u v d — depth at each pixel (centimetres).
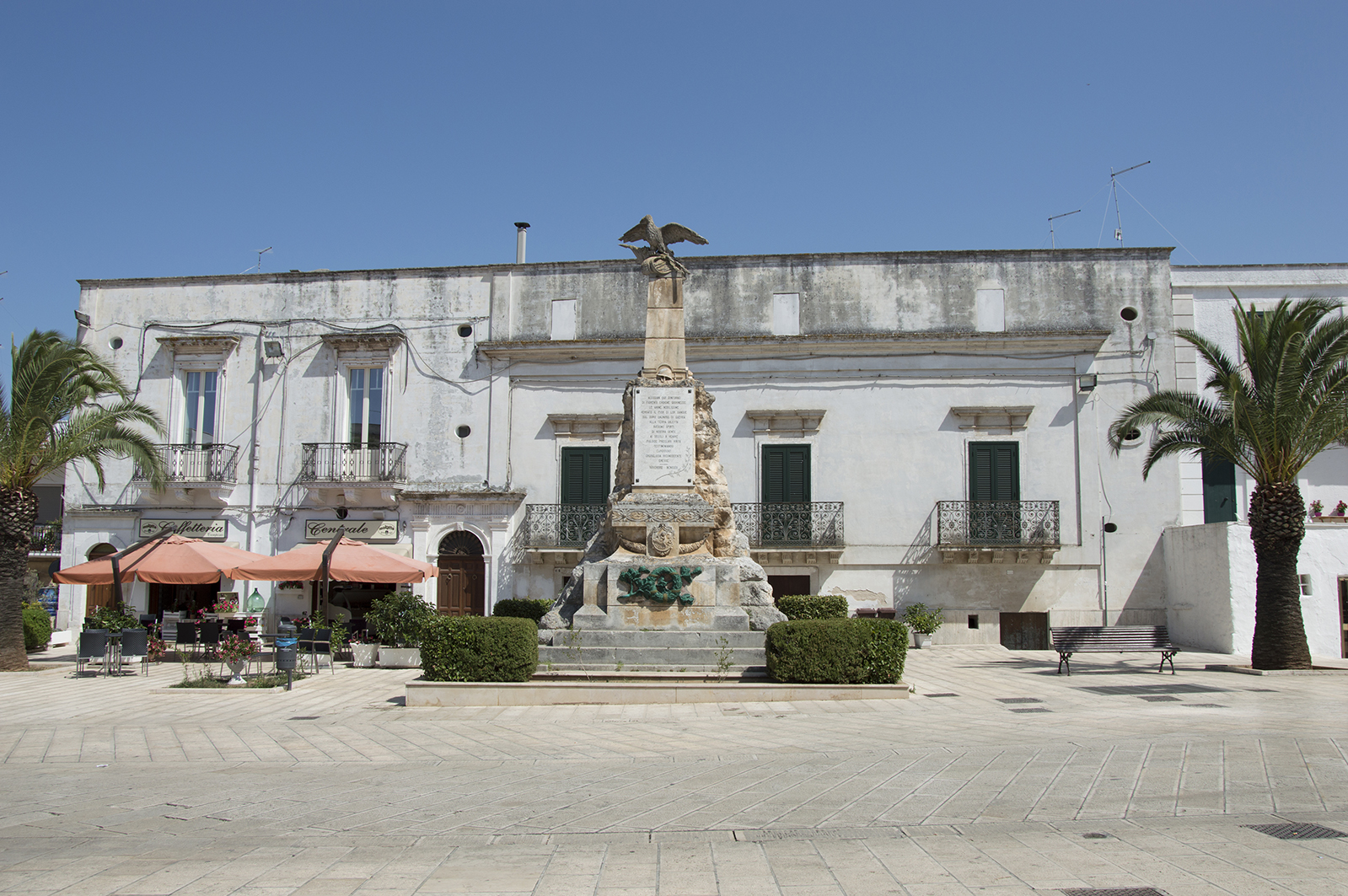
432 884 533
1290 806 682
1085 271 2530
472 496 2556
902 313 2556
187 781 854
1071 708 1215
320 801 760
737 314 2591
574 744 1005
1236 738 942
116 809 739
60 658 2170
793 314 2580
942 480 2481
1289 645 1711
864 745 959
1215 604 2173
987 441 2483
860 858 576
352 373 2691
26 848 624
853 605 2455
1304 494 2439
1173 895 496
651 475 1579
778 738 1012
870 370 2530
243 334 2712
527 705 1281
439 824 680
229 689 1540
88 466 2670
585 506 2519
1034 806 696
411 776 859
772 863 568
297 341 2695
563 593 1606
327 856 595
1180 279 2548
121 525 2647
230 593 2489
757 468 2523
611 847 609
